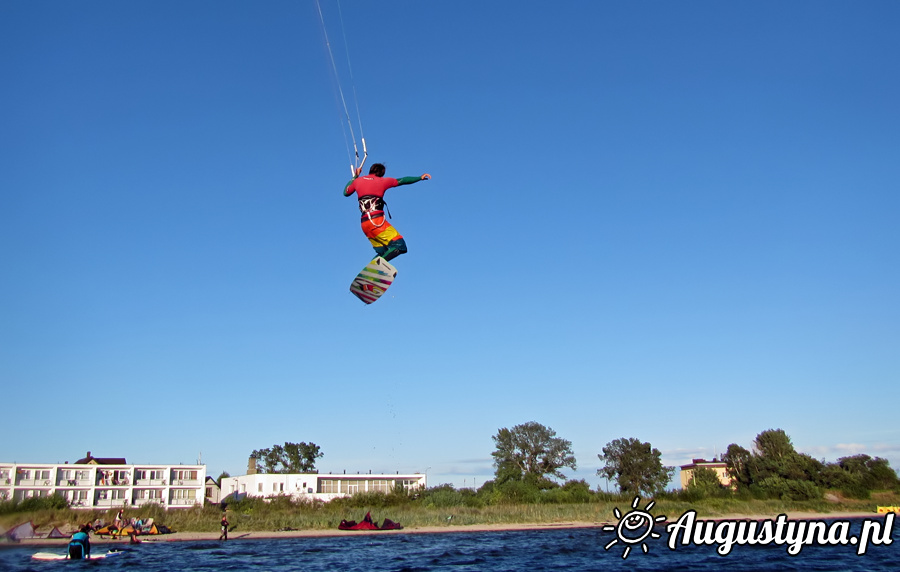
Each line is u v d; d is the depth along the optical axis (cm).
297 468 12888
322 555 4319
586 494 8675
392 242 1359
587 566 3822
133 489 9212
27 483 8712
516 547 4822
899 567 3834
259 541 5381
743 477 9638
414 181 1393
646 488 9725
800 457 9275
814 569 3753
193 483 9550
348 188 1401
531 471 10581
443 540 5403
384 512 7812
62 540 4747
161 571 3494
